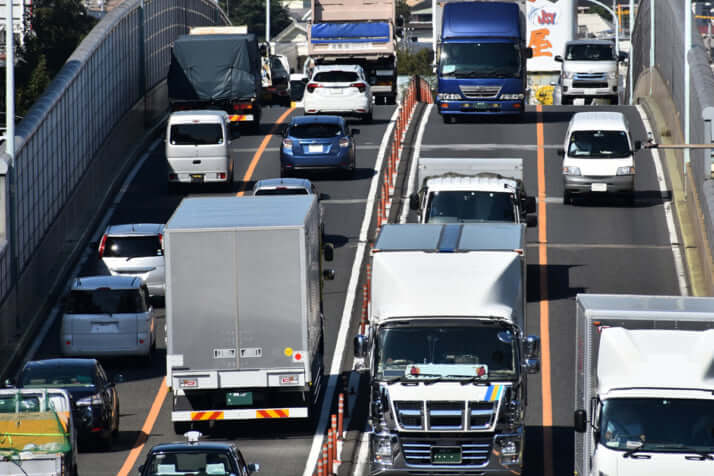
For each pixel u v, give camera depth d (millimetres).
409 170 166375
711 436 59656
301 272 79938
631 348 61312
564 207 148500
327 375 97562
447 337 70250
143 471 59656
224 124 156000
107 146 162000
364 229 139500
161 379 99375
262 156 178500
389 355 70125
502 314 70688
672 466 58969
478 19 193250
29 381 80750
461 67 192000
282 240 79875
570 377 95062
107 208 152625
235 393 80750
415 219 142125
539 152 176250
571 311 110312
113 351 101062
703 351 61062
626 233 136500
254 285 79938
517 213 110688
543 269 123625
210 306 80000
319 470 70625
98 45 157375
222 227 79688
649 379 60938
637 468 59094
